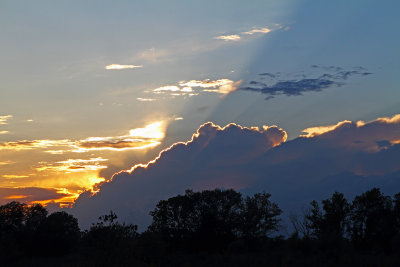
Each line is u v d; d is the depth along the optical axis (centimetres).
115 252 3291
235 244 5978
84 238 5831
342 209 6900
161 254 4181
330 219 6875
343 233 6838
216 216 7250
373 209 6781
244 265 3891
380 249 5075
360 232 6806
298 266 3534
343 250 4244
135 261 3388
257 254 4872
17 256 4959
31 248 6856
